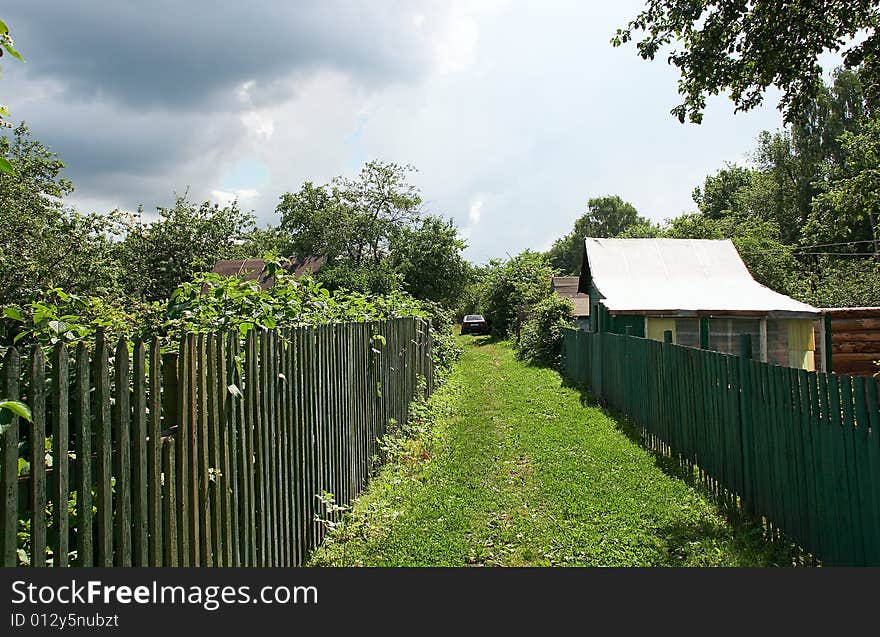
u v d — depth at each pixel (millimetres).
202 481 3500
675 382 8562
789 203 41219
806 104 9922
